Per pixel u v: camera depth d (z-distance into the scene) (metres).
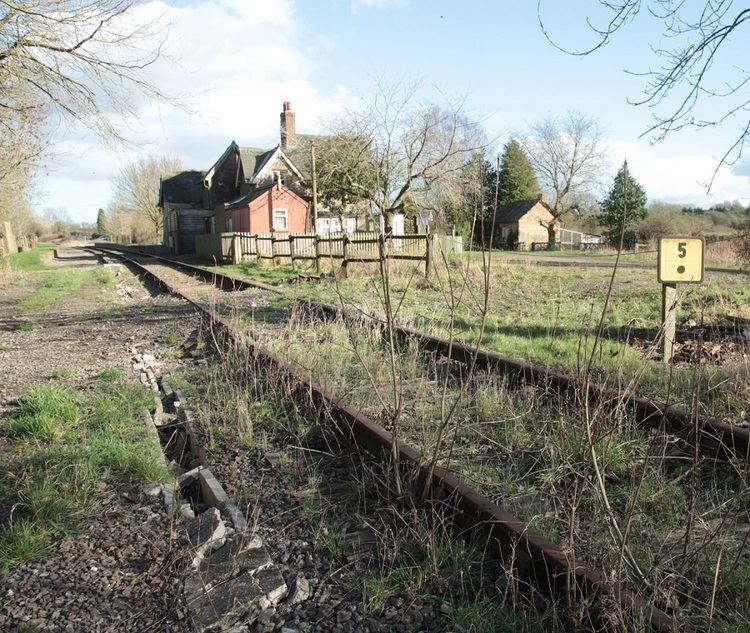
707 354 6.82
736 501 3.05
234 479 4.19
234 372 6.68
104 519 3.61
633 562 2.64
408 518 3.42
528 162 73.44
